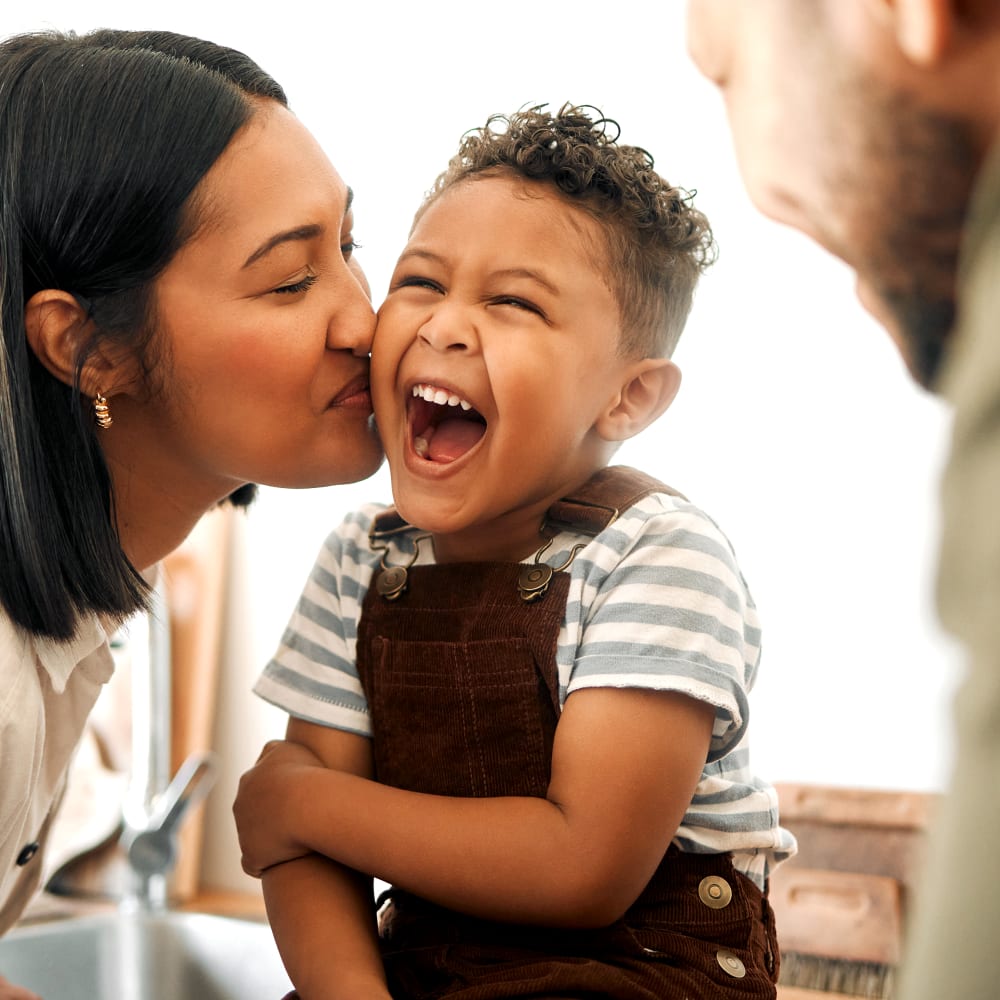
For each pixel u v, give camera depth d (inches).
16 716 32.1
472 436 34.9
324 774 34.0
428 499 33.6
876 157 16.7
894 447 59.4
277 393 33.0
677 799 31.1
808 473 60.7
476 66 68.7
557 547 35.3
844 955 47.9
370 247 70.5
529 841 30.7
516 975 30.2
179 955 54.7
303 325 32.9
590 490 35.9
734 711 31.6
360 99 71.6
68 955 53.6
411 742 35.0
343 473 35.0
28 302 32.6
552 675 33.4
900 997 12.6
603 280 34.7
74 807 64.7
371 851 32.0
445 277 34.3
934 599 12.8
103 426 33.8
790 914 49.1
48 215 32.0
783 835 37.1
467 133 45.9
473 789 33.9
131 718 65.7
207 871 71.2
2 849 35.2
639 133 63.9
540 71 67.0
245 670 72.6
